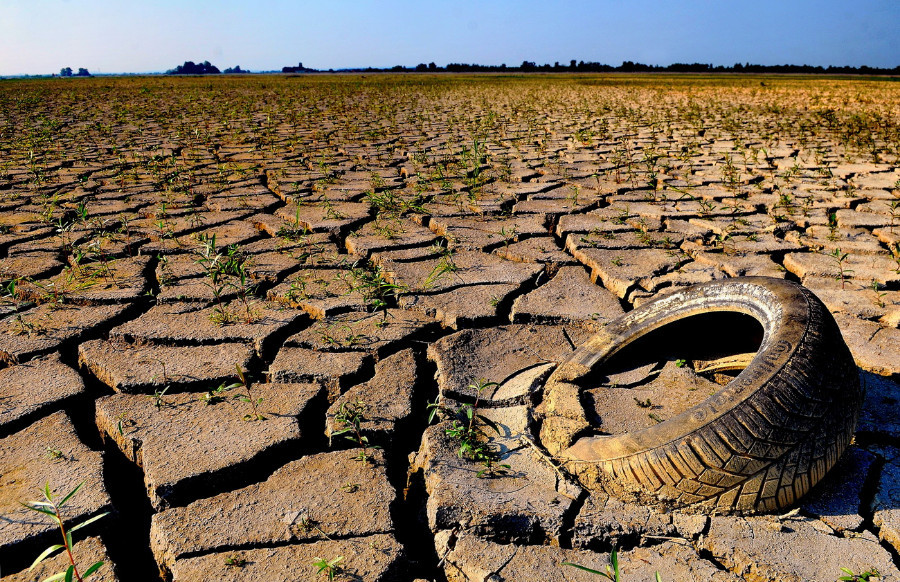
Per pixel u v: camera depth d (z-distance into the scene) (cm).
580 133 1083
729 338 290
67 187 699
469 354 307
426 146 1019
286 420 251
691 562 178
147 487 218
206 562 180
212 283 396
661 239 492
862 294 381
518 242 489
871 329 329
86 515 198
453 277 412
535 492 207
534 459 226
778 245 475
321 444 248
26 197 652
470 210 588
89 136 1162
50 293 377
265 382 291
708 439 191
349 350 311
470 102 2134
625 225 535
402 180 730
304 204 617
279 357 303
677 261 441
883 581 169
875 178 721
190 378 280
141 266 430
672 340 292
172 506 211
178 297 372
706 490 192
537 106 1938
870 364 289
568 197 639
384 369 293
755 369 206
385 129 1273
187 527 194
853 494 205
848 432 206
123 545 199
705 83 3731
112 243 487
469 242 486
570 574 177
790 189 670
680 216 561
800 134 1137
